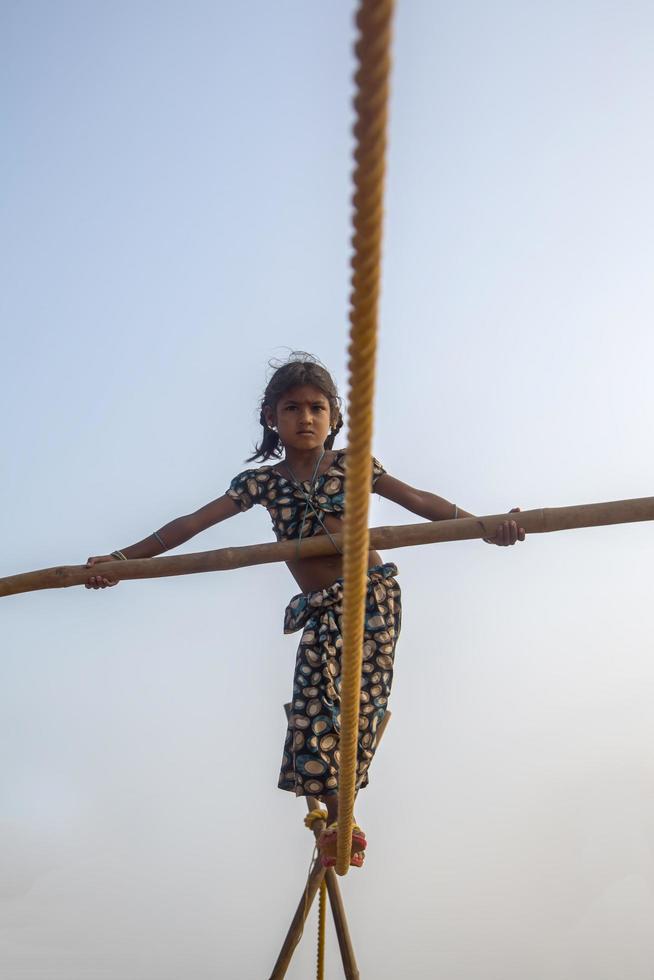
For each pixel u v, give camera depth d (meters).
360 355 1.76
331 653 4.37
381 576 4.51
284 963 4.82
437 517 4.56
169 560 4.22
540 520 4.09
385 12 1.26
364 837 4.15
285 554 4.25
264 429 4.94
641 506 4.08
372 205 1.51
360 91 1.35
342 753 3.10
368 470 2.05
